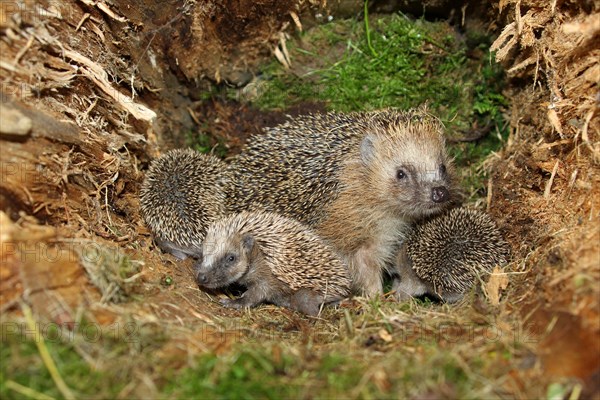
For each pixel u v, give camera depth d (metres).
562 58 1.12
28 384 0.99
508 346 1.03
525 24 1.14
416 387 1.00
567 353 1.01
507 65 1.20
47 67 1.10
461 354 1.02
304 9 1.22
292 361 1.02
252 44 1.24
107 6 1.15
